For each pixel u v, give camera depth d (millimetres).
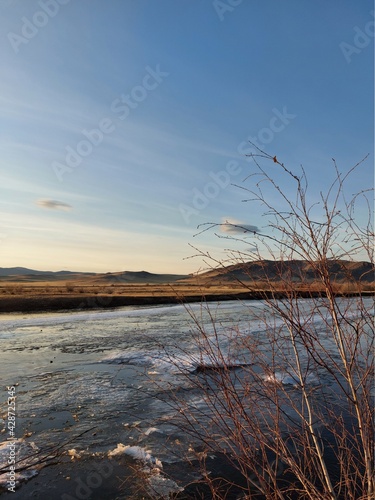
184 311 30297
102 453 5820
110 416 7266
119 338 16375
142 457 5594
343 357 2221
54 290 55531
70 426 6875
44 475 5227
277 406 2641
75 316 27797
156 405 7559
